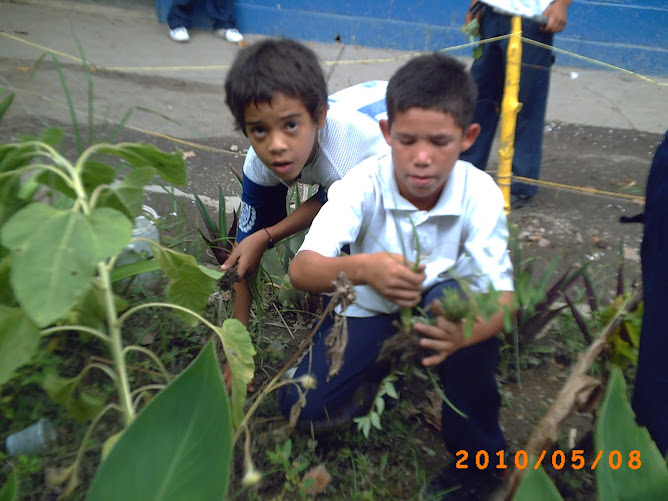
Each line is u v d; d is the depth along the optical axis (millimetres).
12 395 1869
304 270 1624
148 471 1107
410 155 1565
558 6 3039
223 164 3764
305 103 1778
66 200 1996
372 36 6168
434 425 1966
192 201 3268
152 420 1110
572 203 3521
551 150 4273
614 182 3781
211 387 1129
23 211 1247
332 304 1452
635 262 2930
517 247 2258
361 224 1752
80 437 1800
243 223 2293
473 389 1641
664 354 1559
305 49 1885
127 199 1565
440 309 1430
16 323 1343
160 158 1637
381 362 1787
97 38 5684
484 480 1747
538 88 3266
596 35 5855
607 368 1778
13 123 3816
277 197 2246
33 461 1702
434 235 1710
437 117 1511
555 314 2203
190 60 5527
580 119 4797
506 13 3016
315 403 1778
